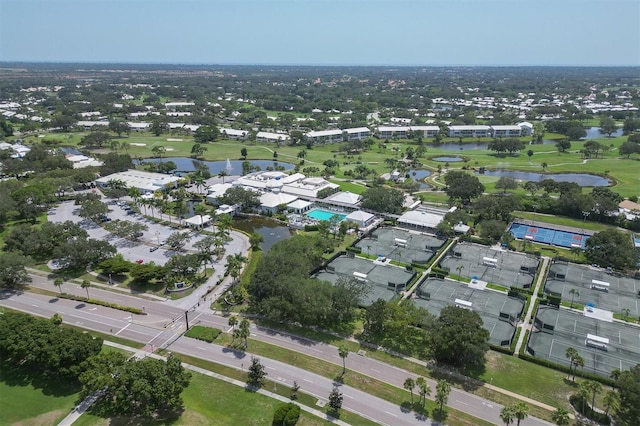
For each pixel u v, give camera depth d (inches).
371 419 3873.0
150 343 4926.2
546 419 3873.0
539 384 4315.9
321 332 5172.2
